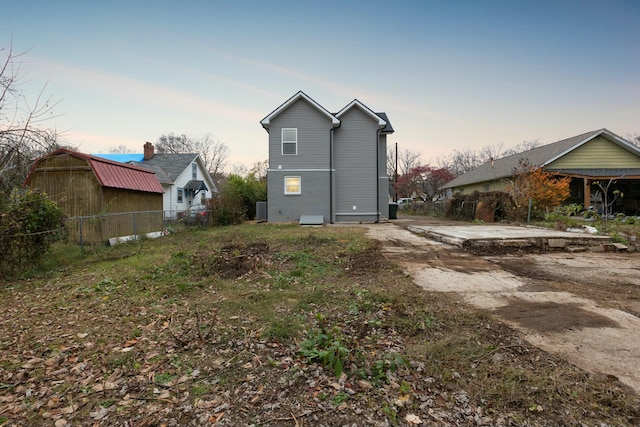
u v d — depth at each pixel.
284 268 6.10
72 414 2.04
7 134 7.23
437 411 2.01
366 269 5.91
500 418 1.92
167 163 25.80
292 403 2.12
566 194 13.80
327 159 16.91
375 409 2.04
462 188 28.48
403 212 30.70
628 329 3.17
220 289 4.85
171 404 2.13
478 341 2.94
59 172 10.62
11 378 2.49
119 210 11.38
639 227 10.00
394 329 3.26
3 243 5.97
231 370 2.55
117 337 3.23
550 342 2.89
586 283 4.95
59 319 3.78
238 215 17.69
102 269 6.51
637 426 1.83
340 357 2.57
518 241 8.02
